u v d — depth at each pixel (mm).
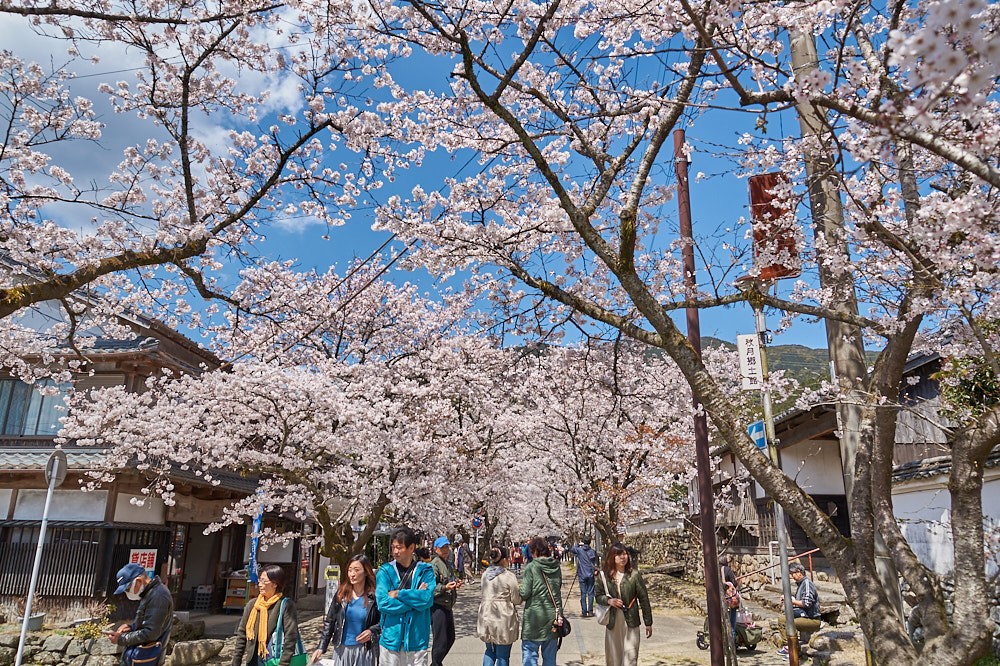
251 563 12312
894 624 3854
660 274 7828
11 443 13445
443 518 16203
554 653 7090
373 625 5297
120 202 7340
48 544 12062
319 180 7438
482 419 13680
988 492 7352
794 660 7480
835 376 6164
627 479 12516
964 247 4027
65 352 11508
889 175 5469
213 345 13844
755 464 4309
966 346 5414
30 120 7094
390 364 12984
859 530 4207
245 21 6375
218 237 7035
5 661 9984
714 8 4230
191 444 11586
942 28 1922
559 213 6633
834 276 5789
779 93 4098
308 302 10656
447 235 6680
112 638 5828
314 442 11477
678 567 20328
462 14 5309
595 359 9984
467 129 7379
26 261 7316
